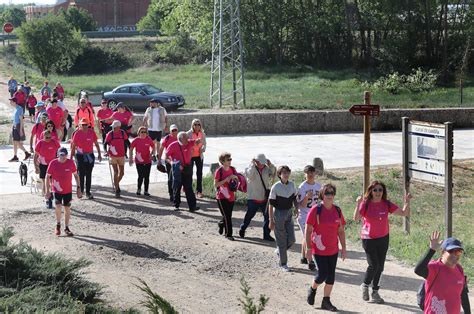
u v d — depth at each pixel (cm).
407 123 1795
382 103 5003
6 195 2183
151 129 2695
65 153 1709
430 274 957
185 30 8794
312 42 8919
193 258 1577
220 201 1738
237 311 1230
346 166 2758
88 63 9612
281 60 8881
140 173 2202
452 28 7844
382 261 1297
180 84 6981
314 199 1492
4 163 2738
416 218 2031
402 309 1268
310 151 3119
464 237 1797
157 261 1545
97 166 2695
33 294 1062
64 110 3081
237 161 2839
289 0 8738
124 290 1324
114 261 1532
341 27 8619
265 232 1748
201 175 2205
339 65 8688
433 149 1719
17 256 1229
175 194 2028
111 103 4738
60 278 1211
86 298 1209
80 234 1745
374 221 1284
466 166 2788
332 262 1250
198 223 1898
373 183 1285
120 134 2173
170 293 1326
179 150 2016
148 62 9688
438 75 7112
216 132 3647
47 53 8469
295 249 1680
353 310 1260
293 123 3747
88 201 2122
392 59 7956
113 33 11356
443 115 4025
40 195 2189
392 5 8050
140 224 1867
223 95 5528
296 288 1384
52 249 1593
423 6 7931
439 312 951
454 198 2330
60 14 10888
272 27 8769
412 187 2428
